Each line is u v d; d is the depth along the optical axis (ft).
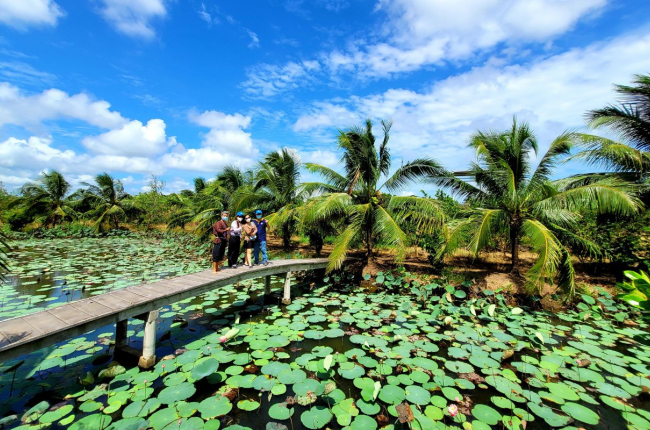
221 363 13.75
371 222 32.19
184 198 78.02
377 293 26.96
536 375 13.12
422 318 20.33
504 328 19.02
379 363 13.93
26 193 71.67
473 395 11.73
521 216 26.25
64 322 11.93
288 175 44.62
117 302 14.12
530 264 31.65
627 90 24.06
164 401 10.77
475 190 30.40
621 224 25.99
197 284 18.01
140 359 13.88
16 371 12.82
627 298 9.09
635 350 15.89
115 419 10.04
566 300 22.44
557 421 10.09
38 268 34.65
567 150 24.95
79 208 79.56
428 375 12.95
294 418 10.31
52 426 9.68
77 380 12.37
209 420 9.96
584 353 15.25
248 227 24.52
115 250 50.78
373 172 32.83
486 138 27.81
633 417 10.48
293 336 16.87
